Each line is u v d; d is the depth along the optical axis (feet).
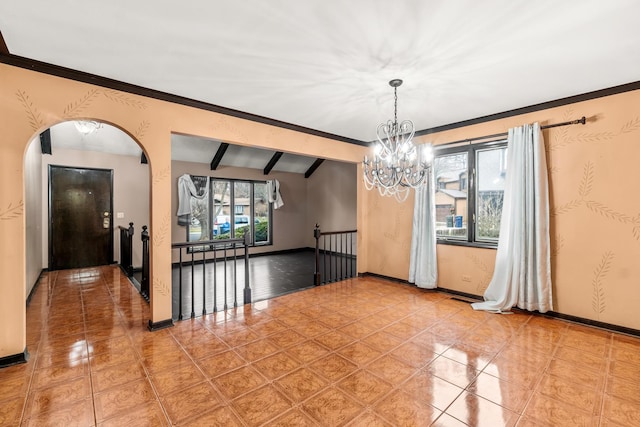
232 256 24.30
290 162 26.32
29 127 7.79
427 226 14.16
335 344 8.86
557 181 10.78
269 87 9.59
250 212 25.85
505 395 6.52
